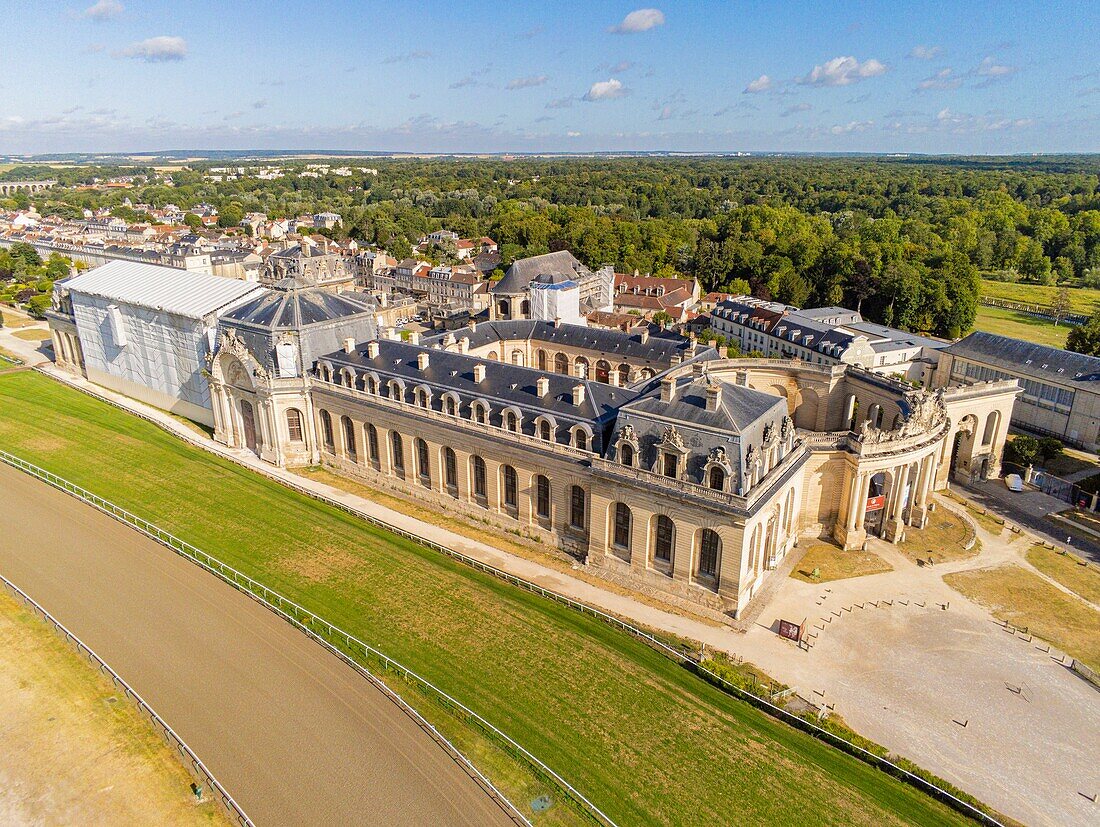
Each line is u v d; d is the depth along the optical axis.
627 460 81.81
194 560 84.75
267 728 58.88
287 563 85.38
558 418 88.12
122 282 147.88
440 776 54.62
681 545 78.75
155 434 129.12
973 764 59.16
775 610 79.62
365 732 58.75
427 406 100.31
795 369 116.50
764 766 57.19
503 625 74.31
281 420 114.25
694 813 52.53
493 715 61.50
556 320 151.38
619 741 59.09
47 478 107.38
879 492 100.81
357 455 111.62
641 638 72.94
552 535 91.31
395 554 88.25
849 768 57.59
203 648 68.81
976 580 86.56
